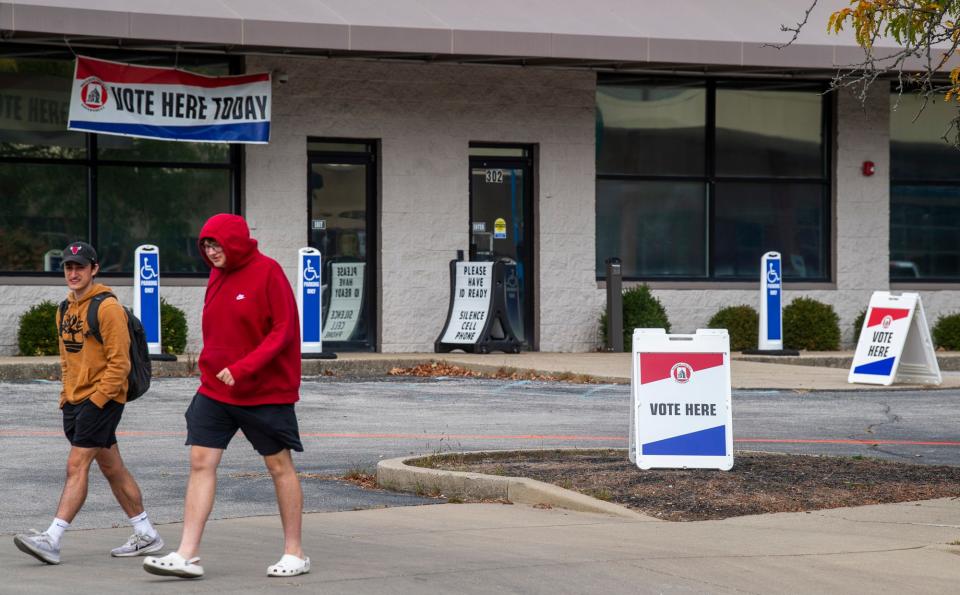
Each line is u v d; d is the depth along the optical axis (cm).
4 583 1762
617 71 5716
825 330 5781
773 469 2730
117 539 2112
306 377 4691
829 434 3444
